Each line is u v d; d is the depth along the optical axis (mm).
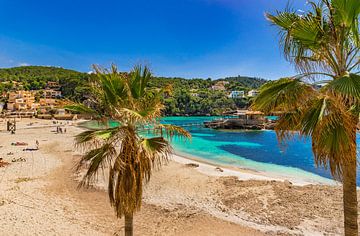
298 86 4840
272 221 10070
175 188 14281
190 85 184000
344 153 4477
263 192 13242
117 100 5844
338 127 4445
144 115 5340
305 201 11898
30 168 18000
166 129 5902
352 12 4539
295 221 10008
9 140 34125
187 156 26922
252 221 10148
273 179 16516
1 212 10094
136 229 9438
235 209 11312
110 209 10992
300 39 4879
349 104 4480
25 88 133125
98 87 5941
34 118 82750
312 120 4688
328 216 10336
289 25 4914
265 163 23438
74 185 14148
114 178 5855
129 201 5594
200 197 12914
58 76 149500
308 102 4879
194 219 10352
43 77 149250
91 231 8992
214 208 11484
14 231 8609
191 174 17328
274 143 36625
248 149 31547
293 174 19109
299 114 5215
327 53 5027
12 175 15977
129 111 4996
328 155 4629
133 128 5938
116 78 5895
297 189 13578
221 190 13898
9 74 167500
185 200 12477
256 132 52219
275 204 11680
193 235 9039
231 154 28250
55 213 10383
